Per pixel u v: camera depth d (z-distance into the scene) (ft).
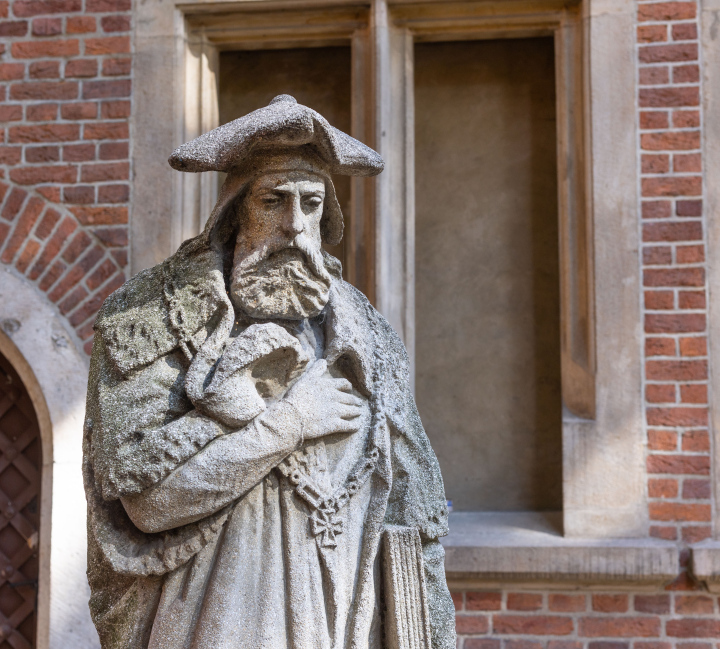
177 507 6.75
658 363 15.49
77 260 16.57
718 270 15.56
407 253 16.39
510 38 17.33
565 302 16.12
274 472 7.13
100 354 7.52
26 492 17.33
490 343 17.20
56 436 16.25
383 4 16.35
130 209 16.58
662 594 15.24
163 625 6.93
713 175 15.70
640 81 15.89
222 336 7.20
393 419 7.87
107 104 16.76
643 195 15.75
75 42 16.90
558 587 15.39
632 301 15.58
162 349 7.21
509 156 17.33
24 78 16.92
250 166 7.30
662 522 15.31
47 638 16.21
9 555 17.24
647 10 15.99
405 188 16.48
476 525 16.12
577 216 16.17
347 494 7.34
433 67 17.52
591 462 15.48
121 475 6.81
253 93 17.60
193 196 16.80
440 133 17.46
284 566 7.06
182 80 16.78
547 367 17.07
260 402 6.95
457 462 17.13
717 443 15.34
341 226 8.02
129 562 7.01
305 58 17.57
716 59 15.85
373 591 7.47
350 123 17.38
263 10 16.71
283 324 7.58
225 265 7.65
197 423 6.84
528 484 16.99
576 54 16.42
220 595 6.86
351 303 8.25
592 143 15.88
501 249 17.28
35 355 16.42
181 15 16.79
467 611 15.52
